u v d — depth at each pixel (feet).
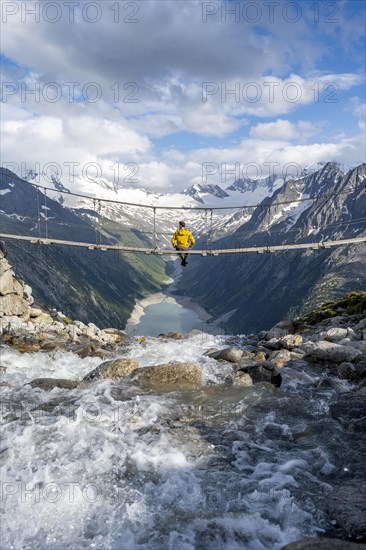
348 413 41.01
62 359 65.00
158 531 23.03
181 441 34.32
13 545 21.81
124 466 29.96
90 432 35.58
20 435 34.68
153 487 27.32
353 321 88.99
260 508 25.16
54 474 28.58
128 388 47.96
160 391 47.29
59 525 23.39
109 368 53.31
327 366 62.23
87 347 73.20
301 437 35.53
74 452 31.91
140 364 64.49
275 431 36.99
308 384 52.85
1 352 65.05
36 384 48.96
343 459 31.53
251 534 22.72
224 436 35.58
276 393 47.32
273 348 77.25
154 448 32.76
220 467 30.22
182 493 26.68
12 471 28.89
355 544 18.95
